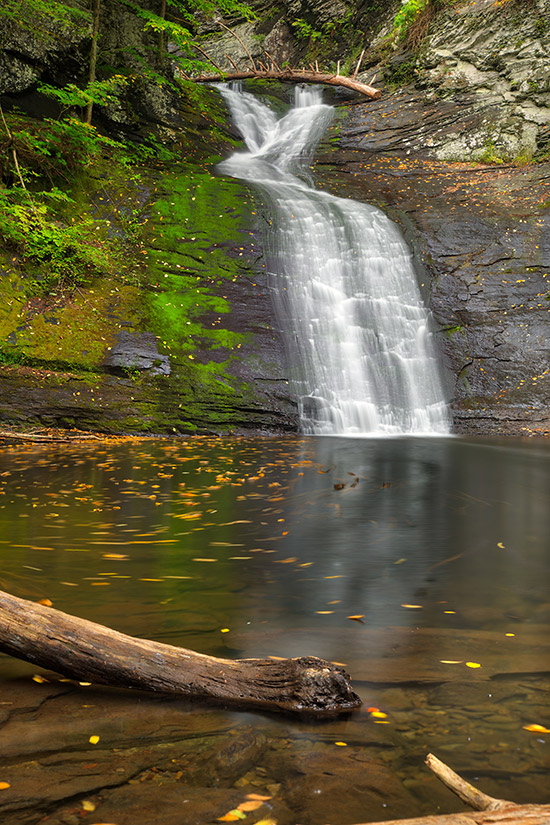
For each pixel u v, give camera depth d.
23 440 11.71
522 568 4.79
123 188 18.31
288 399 14.41
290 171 23.31
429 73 26.36
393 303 16.86
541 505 7.15
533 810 1.62
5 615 2.86
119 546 5.31
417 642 3.30
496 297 16.88
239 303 15.94
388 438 13.45
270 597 4.06
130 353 14.11
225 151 24.70
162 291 15.77
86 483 8.17
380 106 26.94
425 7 27.34
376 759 2.23
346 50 31.72
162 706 2.65
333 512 6.74
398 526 6.16
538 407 14.70
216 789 2.06
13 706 2.64
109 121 21.02
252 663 2.79
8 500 7.14
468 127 24.19
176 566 4.75
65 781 2.10
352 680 2.85
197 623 3.57
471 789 1.75
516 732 2.40
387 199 20.70
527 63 24.00
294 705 2.60
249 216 18.14
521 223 18.77
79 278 15.35
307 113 28.12
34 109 19.17
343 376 15.22
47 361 13.56
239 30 34.19
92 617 3.65
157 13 23.94
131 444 11.86
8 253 15.19
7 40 18.36
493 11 25.33
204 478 8.58
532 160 22.73
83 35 19.28
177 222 17.67
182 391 13.82
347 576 4.55
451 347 16.06
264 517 6.47
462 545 5.46
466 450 11.60
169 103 23.77
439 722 2.48
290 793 2.04
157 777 2.13
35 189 17.11
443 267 17.62
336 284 16.95
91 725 2.48
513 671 2.94
